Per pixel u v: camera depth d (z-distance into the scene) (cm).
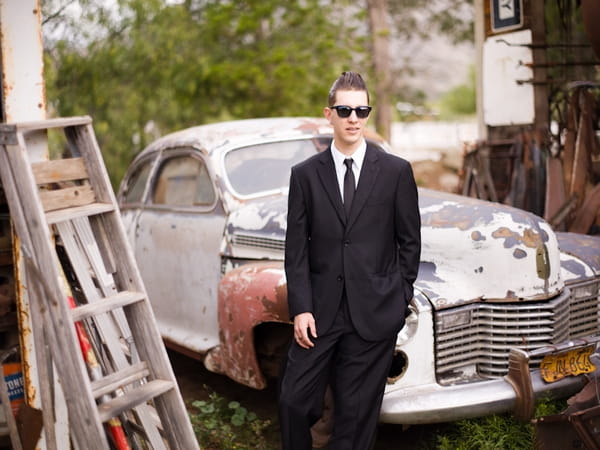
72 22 1079
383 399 342
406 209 312
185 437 297
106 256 304
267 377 424
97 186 299
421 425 415
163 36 1092
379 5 1484
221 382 525
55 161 289
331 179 311
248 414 444
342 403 317
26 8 320
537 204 679
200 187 500
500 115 744
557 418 313
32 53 322
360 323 308
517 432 363
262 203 460
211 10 1098
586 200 593
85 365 291
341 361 318
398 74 1608
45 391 291
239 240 452
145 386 293
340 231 310
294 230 315
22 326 324
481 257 374
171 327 520
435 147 1794
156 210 544
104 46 1101
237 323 409
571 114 658
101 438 265
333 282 311
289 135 511
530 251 373
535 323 371
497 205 400
